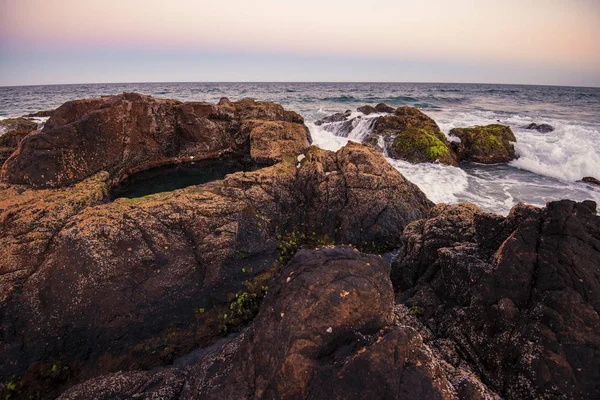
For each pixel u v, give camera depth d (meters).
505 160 22.84
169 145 18.95
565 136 26.33
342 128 28.52
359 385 3.99
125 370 7.93
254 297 9.73
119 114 15.80
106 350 8.01
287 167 14.41
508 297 6.29
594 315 5.48
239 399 4.45
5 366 7.29
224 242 10.10
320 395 4.06
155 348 8.28
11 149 17.45
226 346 6.00
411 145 21.98
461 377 4.94
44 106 49.88
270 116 23.77
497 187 18.05
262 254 10.73
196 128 19.52
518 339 5.79
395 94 73.75
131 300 8.59
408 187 14.33
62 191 11.93
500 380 5.73
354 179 13.60
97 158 14.53
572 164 19.95
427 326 7.36
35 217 9.85
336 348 4.50
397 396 3.92
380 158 14.67
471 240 8.56
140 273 9.07
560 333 5.49
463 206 10.52
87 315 8.17
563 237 6.24
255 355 4.70
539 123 31.42
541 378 5.27
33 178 11.99
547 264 6.12
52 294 8.27
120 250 9.22
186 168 18.88
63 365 7.69
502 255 6.62
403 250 10.35
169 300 8.91
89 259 8.76
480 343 6.27
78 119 14.28
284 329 4.52
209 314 9.05
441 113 41.09
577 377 5.12
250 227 11.12
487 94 79.38
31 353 7.55
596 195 16.91
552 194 17.08
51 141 12.69
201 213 10.66
